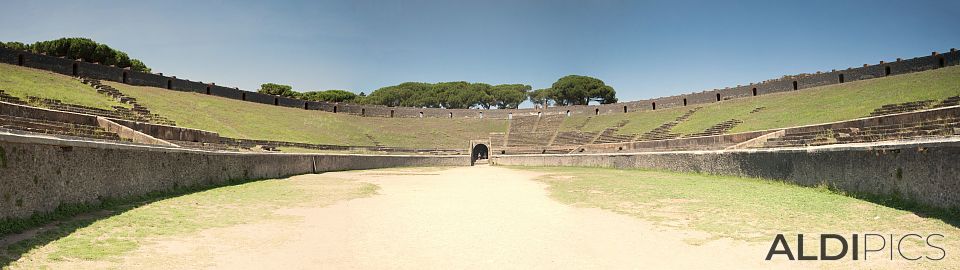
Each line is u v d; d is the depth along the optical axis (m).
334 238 13.16
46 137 14.05
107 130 31.75
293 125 72.12
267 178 35.03
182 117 52.94
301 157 41.84
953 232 11.96
